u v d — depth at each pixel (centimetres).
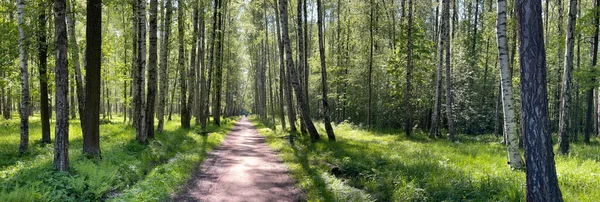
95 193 692
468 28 3600
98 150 1046
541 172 508
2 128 2094
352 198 727
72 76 1984
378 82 3231
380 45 3553
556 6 3042
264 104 4619
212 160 1273
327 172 988
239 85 7406
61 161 807
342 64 3359
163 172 955
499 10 1000
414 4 2891
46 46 1229
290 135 2108
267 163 1226
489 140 2405
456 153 1361
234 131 2948
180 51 2269
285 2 1800
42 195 618
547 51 2944
